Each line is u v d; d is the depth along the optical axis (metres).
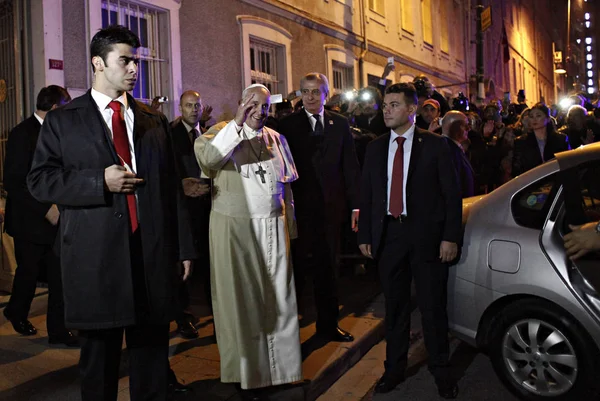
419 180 3.56
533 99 34.81
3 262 5.78
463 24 21.34
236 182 3.37
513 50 29.17
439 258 3.57
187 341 4.39
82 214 2.54
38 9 5.93
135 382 2.75
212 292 3.44
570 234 2.71
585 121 7.26
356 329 4.62
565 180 3.47
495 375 4.02
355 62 12.71
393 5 15.06
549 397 3.44
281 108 6.56
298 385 3.55
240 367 3.29
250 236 3.35
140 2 6.98
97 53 2.60
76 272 2.53
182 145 4.50
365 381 3.97
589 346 3.29
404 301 3.69
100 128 2.58
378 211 3.65
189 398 3.39
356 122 7.15
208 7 8.08
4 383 3.66
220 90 8.28
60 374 3.80
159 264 2.66
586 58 50.44
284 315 3.45
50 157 2.59
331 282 4.32
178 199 2.80
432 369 3.62
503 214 3.75
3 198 6.09
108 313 2.53
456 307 3.90
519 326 3.58
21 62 6.08
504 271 3.62
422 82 7.79
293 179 3.63
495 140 8.05
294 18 10.20
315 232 4.27
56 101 4.29
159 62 7.41
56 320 4.30
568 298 3.33
